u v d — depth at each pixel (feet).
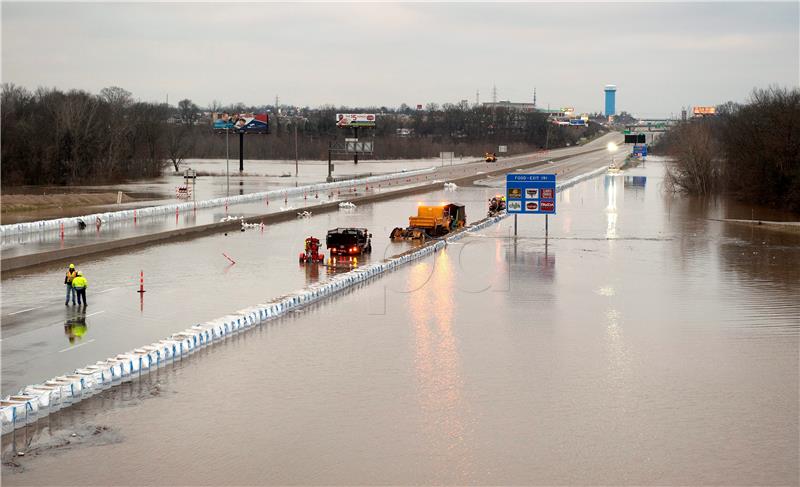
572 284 187.42
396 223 305.73
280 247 242.17
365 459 89.25
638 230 292.40
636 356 127.85
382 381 114.83
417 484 83.61
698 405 106.01
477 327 145.89
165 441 93.56
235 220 299.58
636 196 444.14
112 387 112.27
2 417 95.61
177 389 111.24
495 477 85.15
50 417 100.68
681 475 85.81
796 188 369.09
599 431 97.19
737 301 168.86
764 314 156.56
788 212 363.56
